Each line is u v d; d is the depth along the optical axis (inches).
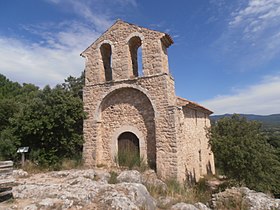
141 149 501.0
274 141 1168.8
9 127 574.2
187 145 568.1
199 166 677.3
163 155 459.8
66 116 486.3
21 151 460.8
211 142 568.1
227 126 565.9
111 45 556.1
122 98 540.7
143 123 510.9
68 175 397.1
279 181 602.5
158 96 486.3
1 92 1163.9
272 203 307.1
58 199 238.7
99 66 561.9
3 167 258.1
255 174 507.2
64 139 484.1
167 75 494.9
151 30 520.1
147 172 456.8
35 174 422.3
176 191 388.8
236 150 495.5
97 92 550.3
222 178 731.4
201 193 433.4
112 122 542.9
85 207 227.6
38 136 481.1
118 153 518.3
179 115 504.4
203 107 713.0
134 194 267.9
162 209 276.4
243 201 319.0
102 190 276.7
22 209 212.8
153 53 509.7
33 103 487.2
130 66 542.9
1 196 245.9
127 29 547.2
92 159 520.1
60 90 521.0
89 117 545.6
